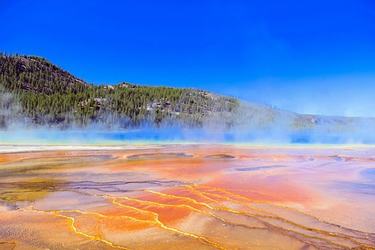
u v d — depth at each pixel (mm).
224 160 17016
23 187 10523
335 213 7816
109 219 7379
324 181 11492
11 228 6891
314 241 6262
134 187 10414
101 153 19656
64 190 10102
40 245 6090
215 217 7488
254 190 9930
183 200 8766
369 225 7066
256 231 6719
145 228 6855
